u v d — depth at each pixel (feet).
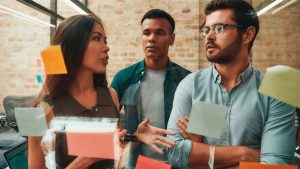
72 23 3.58
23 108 3.19
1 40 15.74
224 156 3.55
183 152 3.66
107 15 15.83
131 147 3.86
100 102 3.92
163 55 5.49
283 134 3.47
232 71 3.72
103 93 4.04
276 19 11.37
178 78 5.53
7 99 10.37
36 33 15.70
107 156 3.01
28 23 15.69
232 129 3.63
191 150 3.64
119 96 5.56
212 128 2.85
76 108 3.64
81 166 3.12
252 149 3.53
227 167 3.57
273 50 11.43
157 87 5.45
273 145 3.43
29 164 3.32
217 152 3.57
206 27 3.73
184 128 3.74
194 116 2.89
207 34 3.70
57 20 14.20
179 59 15.62
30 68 15.74
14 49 15.75
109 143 3.03
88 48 3.58
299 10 11.20
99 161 3.34
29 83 15.74
